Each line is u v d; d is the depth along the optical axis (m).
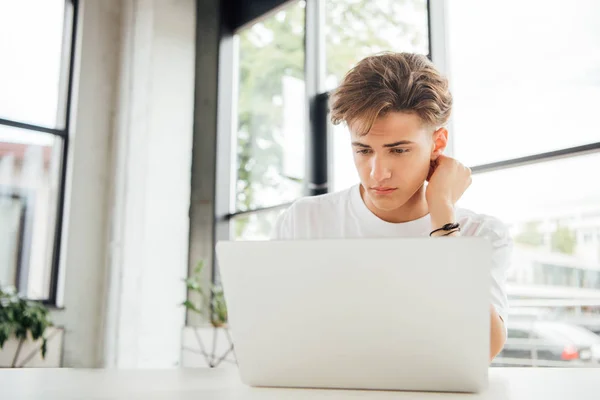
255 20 4.21
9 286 3.76
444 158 1.27
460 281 0.71
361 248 0.73
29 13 4.03
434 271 0.71
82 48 4.15
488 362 0.72
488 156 2.67
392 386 0.77
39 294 3.86
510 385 0.81
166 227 3.93
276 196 3.84
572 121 2.39
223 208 4.14
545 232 2.43
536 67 2.54
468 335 0.72
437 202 1.19
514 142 2.58
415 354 0.74
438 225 1.17
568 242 2.35
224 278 0.80
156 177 3.94
